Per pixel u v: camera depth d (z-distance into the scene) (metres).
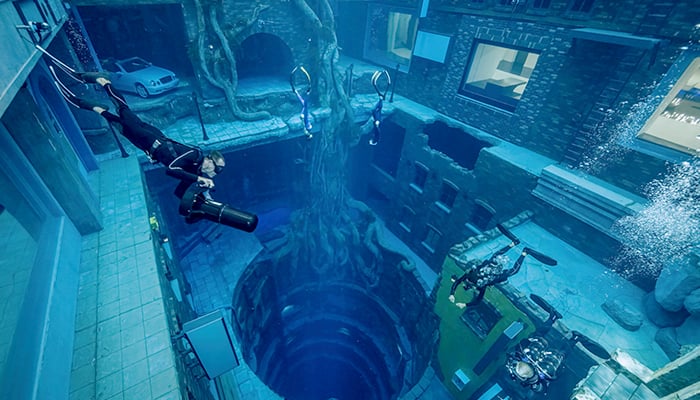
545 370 9.11
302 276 22.95
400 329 21.55
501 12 15.09
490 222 16.75
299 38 17.38
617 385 6.82
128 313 6.95
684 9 9.82
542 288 11.43
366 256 22.53
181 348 7.35
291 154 23.06
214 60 15.20
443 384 15.92
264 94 17.30
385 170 24.12
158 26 18.95
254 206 24.50
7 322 4.70
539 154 15.39
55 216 7.98
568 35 12.98
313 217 20.95
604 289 11.44
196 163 3.58
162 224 13.07
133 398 5.59
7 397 4.07
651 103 11.10
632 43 10.44
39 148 7.30
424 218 21.17
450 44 17.69
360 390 23.88
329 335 24.77
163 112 15.58
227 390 11.79
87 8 17.00
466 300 12.80
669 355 9.27
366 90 22.31
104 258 8.27
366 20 22.67
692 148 10.46
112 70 15.87
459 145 20.52
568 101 13.62
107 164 12.51
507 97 16.66
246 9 15.26
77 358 6.11
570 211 12.74
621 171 12.23
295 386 23.88
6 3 4.98
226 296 16.75
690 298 8.89
